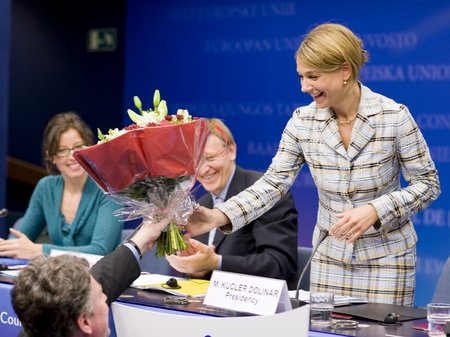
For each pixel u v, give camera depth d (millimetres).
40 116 6758
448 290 2271
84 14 6613
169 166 1731
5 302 2100
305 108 2291
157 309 1865
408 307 1951
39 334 1294
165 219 1776
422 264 4293
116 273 1601
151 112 1844
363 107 2154
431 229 4262
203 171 2777
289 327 1392
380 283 2197
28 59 6730
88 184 3230
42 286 1265
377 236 2197
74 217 3205
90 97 6629
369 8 4430
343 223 2004
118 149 1674
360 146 2150
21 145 6797
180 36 5148
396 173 2227
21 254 2846
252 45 4883
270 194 2244
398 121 2125
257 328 1413
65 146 3104
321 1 4594
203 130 1785
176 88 5172
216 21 5012
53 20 6703
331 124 2193
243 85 4934
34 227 3324
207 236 2900
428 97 4285
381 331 1634
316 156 2227
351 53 2045
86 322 1315
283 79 4793
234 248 2770
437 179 2184
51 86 6727
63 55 6691
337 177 2197
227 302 1793
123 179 1725
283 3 4746
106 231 3078
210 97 5066
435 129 4262
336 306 1959
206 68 5070
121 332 1564
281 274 2650
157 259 3074
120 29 6512
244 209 2166
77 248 2977
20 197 6883
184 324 1465
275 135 4840
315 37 2059
